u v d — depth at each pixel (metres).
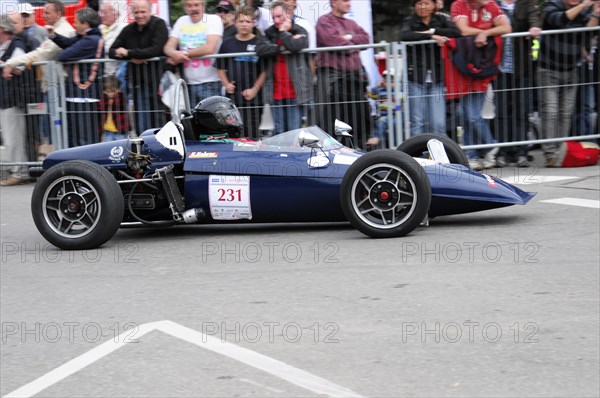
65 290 7.38
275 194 9.02
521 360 5.25
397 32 18.64
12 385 5.19
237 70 12.89
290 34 12.61
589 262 7.46
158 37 12.99
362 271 7.49
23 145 13.89
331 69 12.82
